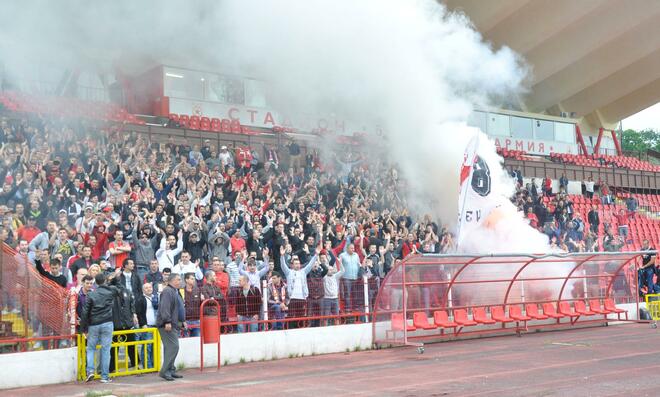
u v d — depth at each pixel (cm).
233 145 2733
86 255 1317
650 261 2159
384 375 1144
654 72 4212
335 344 1493
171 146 2394
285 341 1420
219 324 1252
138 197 1831
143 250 1441
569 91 4231
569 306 1898
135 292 1238
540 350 1430
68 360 1137
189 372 1234
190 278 1308
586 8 3516
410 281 1570
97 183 1811
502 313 1734
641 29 3806
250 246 1642
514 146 4072
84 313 1120
